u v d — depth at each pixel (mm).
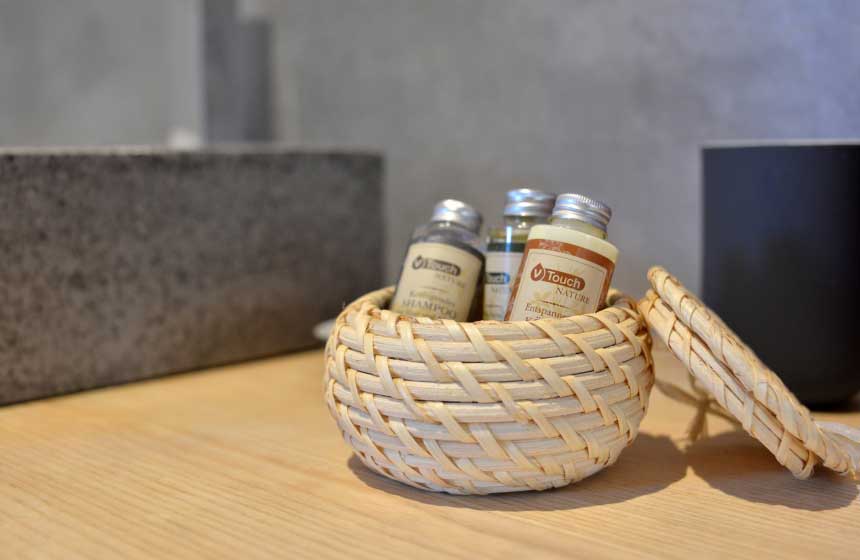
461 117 1061
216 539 464
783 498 516
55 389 763
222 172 866
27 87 1577
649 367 538
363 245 1014
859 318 653
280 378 842
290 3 1227
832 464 502
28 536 471
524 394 474
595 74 940
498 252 583
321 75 1205
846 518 484
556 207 543
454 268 581
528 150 1005
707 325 496
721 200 686
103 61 1479
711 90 859
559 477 501
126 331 806
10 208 717
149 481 558
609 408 493
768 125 825
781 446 496
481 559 434
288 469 580
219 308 877
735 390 497
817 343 654
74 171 755
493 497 521
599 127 943
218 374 858
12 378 734
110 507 513
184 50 1363
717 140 859
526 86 998
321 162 958
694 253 884
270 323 924
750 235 668
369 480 556
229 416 712
